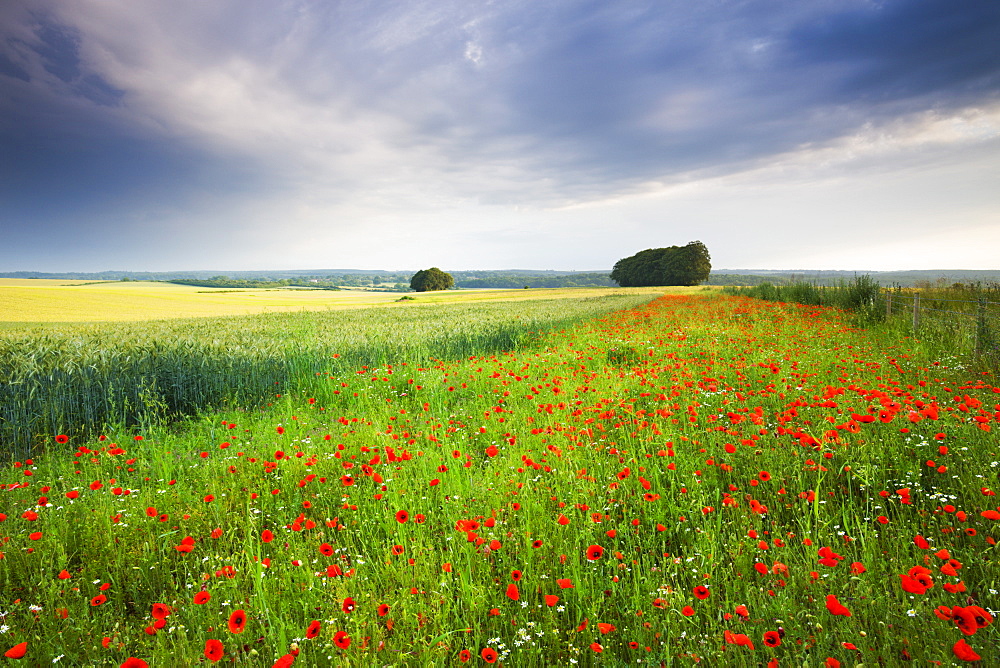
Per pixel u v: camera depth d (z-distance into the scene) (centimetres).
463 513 416
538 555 353
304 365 1210
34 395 804
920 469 434
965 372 814
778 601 286
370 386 1015
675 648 270
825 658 245
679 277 10288
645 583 314
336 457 547
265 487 494
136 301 5556
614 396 761
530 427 649
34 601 333
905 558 322
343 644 242
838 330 1392
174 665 271
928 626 263
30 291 5947
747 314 2080
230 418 862
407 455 499
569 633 278
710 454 506
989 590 278
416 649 269
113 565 371
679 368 918
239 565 364
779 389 738
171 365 1030
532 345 1680
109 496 480
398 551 338
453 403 908
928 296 1706
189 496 476
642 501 418
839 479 446
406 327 1931
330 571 308
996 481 388
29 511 416
